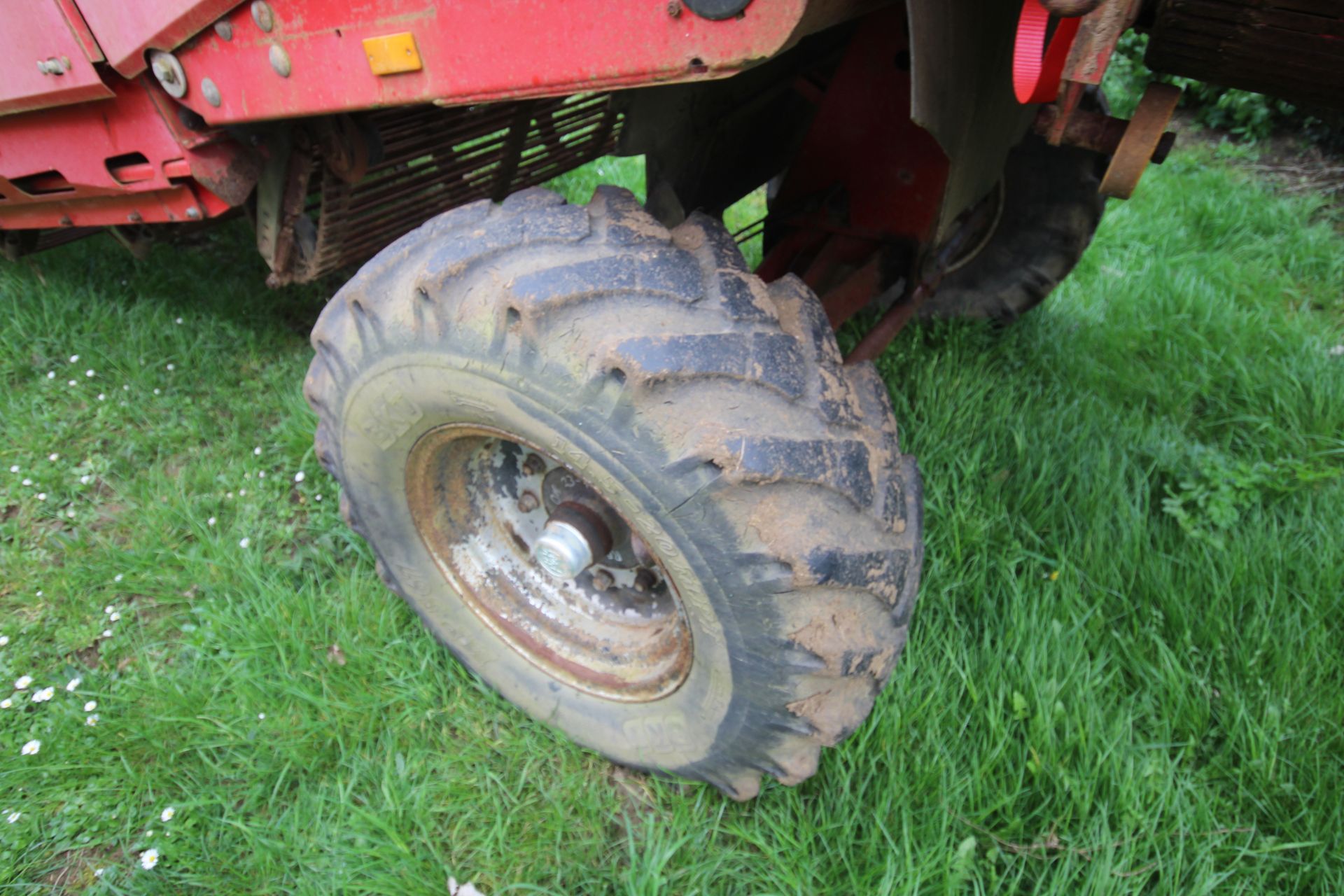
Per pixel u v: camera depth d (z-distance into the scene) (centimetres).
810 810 184
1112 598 226
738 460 124
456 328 138
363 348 154
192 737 193
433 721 200
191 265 345
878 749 188
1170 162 506
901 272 228
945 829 172
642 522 138
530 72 120
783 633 136
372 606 218
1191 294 358
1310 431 291
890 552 143
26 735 192
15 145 210
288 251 222
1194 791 180
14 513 250
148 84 170
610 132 288
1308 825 172
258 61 150
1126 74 589
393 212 239
